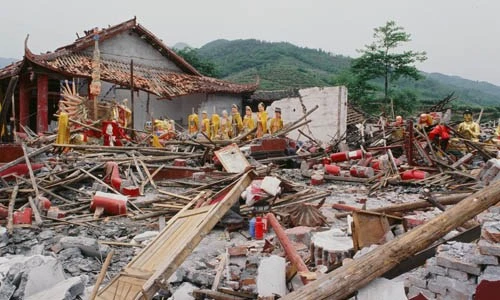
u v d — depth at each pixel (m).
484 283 3.91
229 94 34.94
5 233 7.64
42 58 26.12
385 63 40.03
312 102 27.33
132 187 12.04
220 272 5.95
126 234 8.52
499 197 4.16
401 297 3.72
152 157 15.26
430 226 3.98
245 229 8.70
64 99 23.52
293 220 8.74
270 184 9.39
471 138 18.86
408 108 39.41
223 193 6.91
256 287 5.34
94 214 9.67
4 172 11.84
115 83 27.69
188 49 51.06
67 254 6.80
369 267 3.75
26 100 28.25
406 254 3.85
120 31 31.67
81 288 4.85
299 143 23.16
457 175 13.98
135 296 4.59
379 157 17.34
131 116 21.70
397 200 11.80
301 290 3.69
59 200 10.86
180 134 22.75
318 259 6.17
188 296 5.18
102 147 15.30
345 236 6.76
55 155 14.72
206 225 5.33
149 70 33.47
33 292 4.81
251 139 20.92
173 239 5.50
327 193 11.17
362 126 22.94
